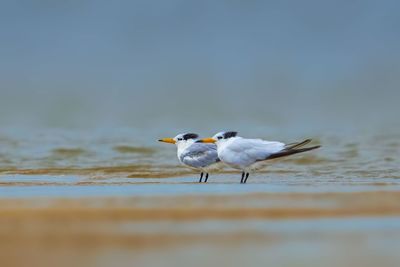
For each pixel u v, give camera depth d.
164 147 22.77
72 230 10.18
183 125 30.31
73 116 32.84
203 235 9.95
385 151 21.88
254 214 11.15
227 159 16.52
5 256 8.95
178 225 10.48
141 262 8.74
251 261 8.84
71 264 8.62
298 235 9.98
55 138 24.83
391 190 13.60
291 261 8.85
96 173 18.12
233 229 10.27
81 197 12.71
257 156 16.38
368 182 15.85
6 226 10.39
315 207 11.66
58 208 11.55
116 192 13.54
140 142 23.86
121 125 29.59
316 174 17.92
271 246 9.47
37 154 21.41
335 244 9.57
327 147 22.62
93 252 9.12
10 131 26.89
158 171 18.56
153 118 32.62
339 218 10.92
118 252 9.12
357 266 8.66
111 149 22.36
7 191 13.88
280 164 19.69
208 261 8.82
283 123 30.94
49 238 9.76
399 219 10.87
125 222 10.65
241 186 14.67
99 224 10.51
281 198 12.49
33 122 30.22
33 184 15.45
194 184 15.23
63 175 17.69
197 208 11.57
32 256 8.95
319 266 8.66
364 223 10.64
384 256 9.05
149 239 9.73
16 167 19.14
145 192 13.50
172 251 9.20
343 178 17.05
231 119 32.50
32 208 11.56
